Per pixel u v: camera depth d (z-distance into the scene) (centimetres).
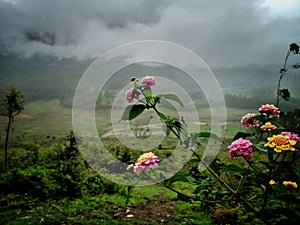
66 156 775
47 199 598
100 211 549
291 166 194
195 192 238
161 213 562
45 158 791
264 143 208
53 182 634
